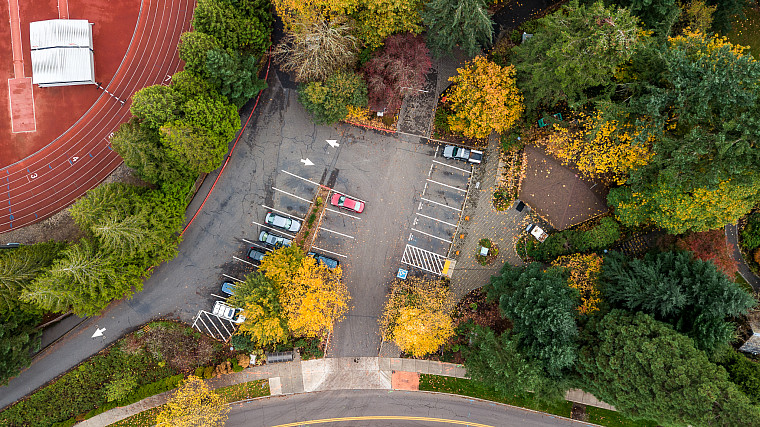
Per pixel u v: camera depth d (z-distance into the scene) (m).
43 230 47.78
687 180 36.59
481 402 48.38
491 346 40.31
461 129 44.97
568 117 47.09
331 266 47.91
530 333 40.25
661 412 35.25
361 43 43.38
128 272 40.97
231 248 48.88
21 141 48.22
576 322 41.62
